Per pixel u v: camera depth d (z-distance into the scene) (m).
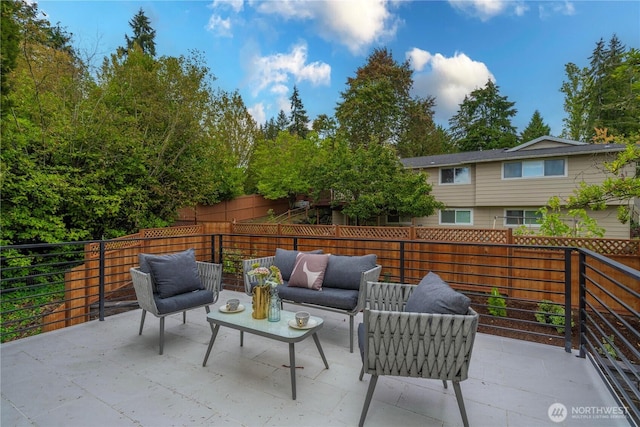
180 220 12.35
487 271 5.75
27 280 6.45
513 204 10.03
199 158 10.30
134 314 3.58
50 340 2.86
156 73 9.54
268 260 3.62
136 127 8.60
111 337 2.94
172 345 2.76
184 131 9.37
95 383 2.13
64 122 7.16
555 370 2.30
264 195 15.77
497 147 20.09
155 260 2.94
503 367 2.35
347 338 2.95
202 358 2.51
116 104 8.84
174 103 9.46
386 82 18.00
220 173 12.39
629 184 4.66
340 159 11.66
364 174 11.04
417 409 1.86
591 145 9.30
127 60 10.24
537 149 10.03
